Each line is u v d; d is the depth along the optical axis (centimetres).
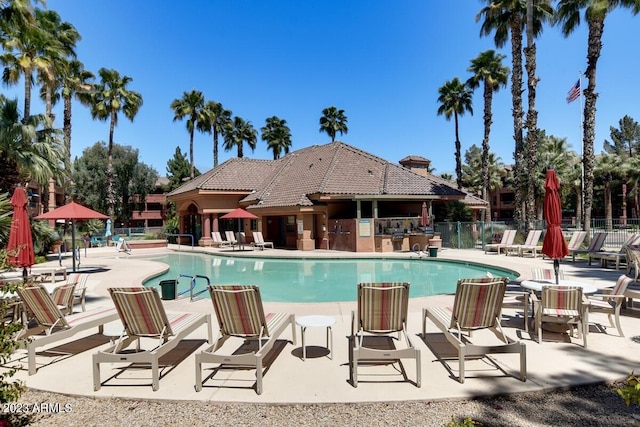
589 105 2077
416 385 454
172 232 3641
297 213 2377
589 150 2091
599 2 1919
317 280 1519
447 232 2425
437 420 384
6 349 380
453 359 537
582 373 479
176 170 5800
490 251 2128
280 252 2327
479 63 3059
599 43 2031
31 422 396
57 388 465
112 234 3416
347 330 691
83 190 4609
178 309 867
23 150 1806
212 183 2852
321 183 2367
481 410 401
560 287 586
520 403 415
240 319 502
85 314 630
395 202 2689
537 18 2442
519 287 1008
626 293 740
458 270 1688
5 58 2047
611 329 663
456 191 2500
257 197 2750
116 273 1486
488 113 3077
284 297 1203
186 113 4253
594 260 1617
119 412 414
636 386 277
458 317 517
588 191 2102
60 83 2783
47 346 622
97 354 459
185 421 394
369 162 2683
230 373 502
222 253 2331
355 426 377
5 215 1191
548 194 741
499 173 5388
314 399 426
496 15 2448
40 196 2942
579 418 382
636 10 1894
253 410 413
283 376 490
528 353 554
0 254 448
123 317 507
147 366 532
